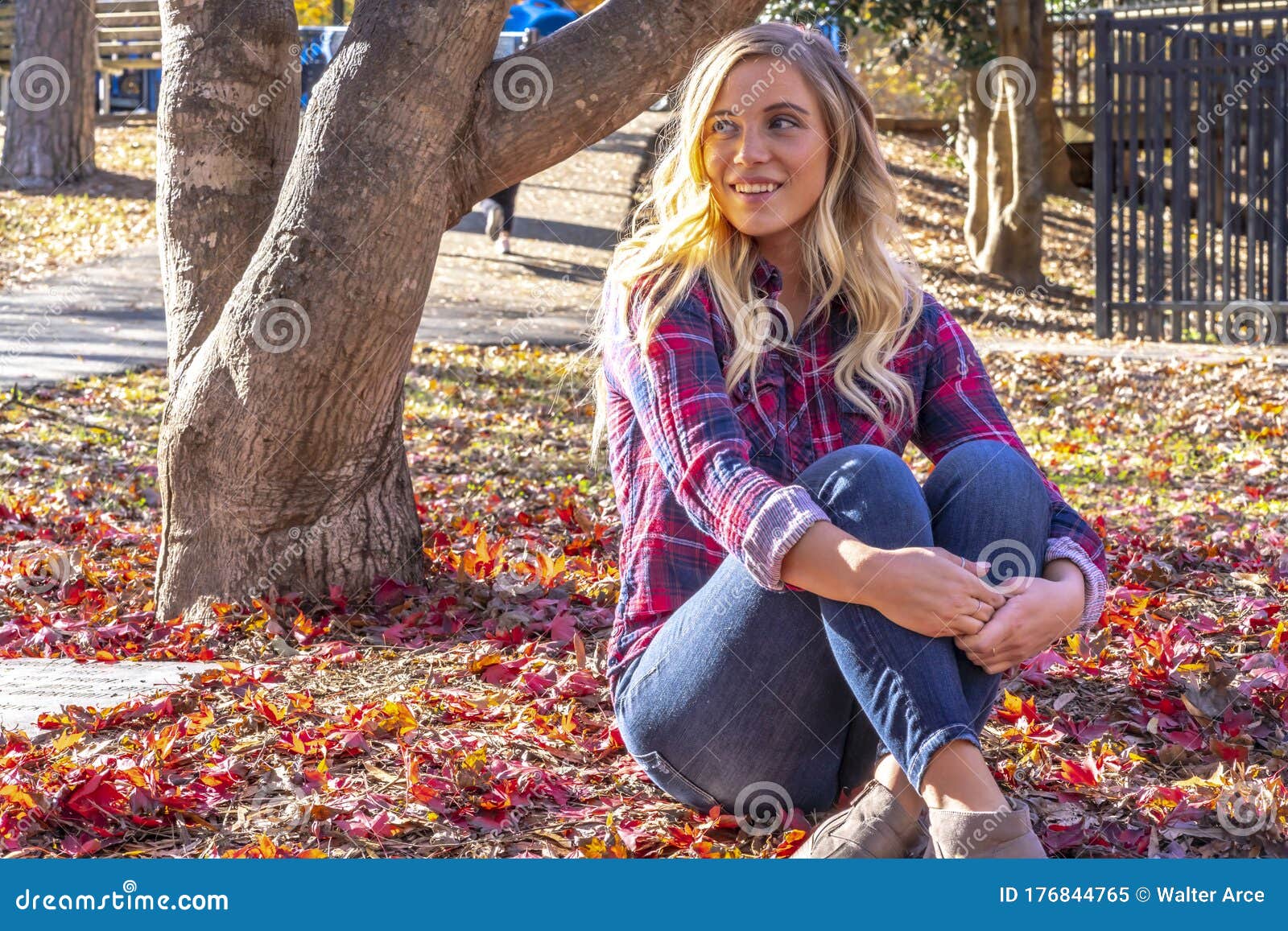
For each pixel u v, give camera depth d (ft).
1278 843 6.72
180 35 11.73
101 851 6.91
